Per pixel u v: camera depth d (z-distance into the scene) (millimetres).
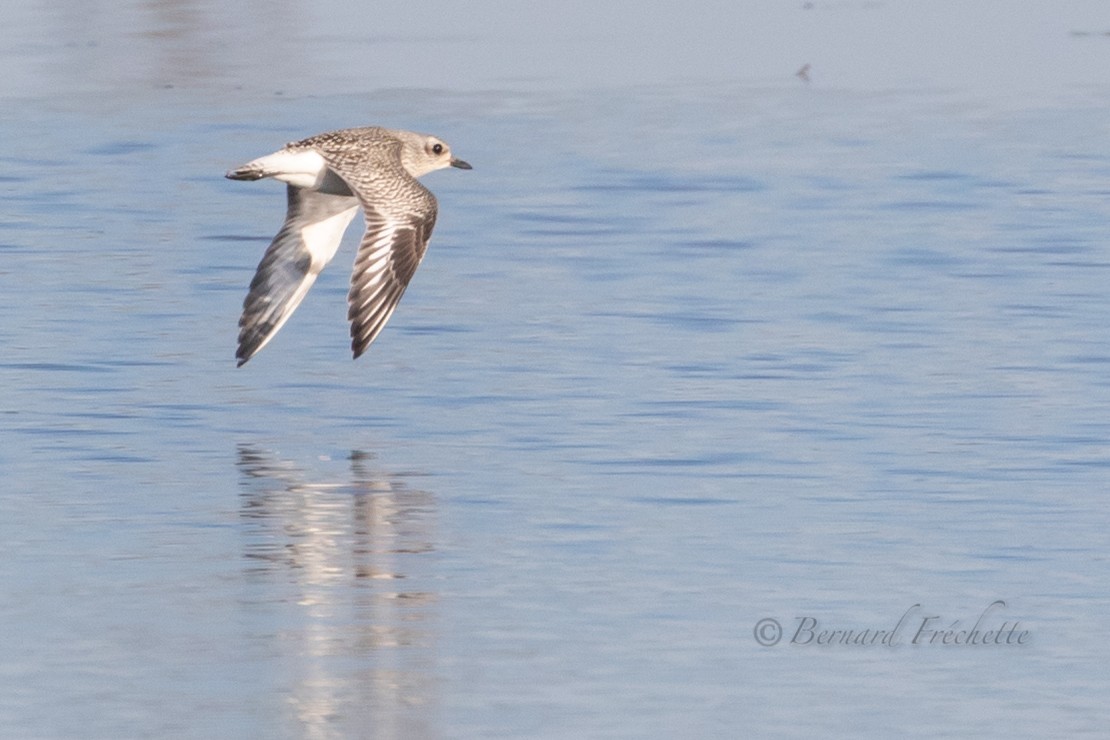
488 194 24812
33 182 25234
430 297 20125
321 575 12547
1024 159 26781
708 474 14633
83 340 18344
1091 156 26906
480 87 31891
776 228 23047
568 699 10664
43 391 16766
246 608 11953
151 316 19266
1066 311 19375
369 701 10602
